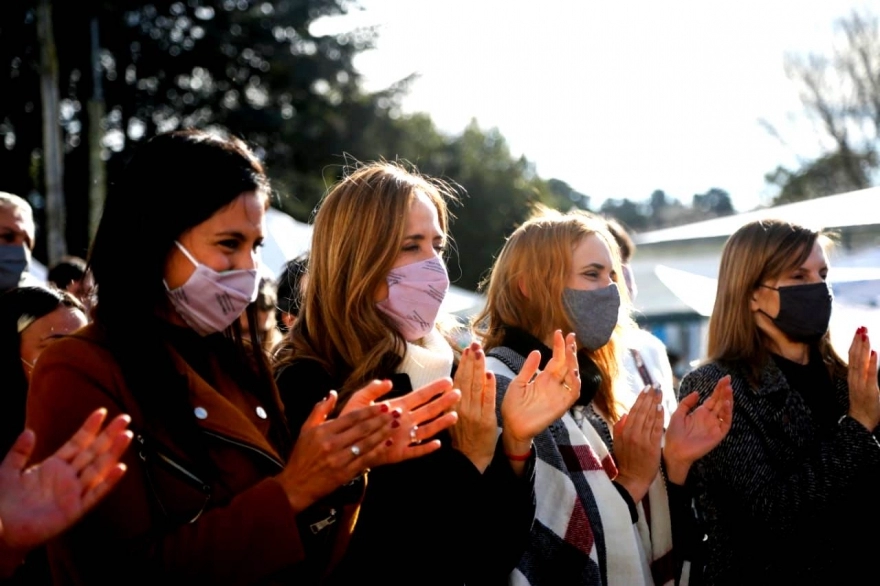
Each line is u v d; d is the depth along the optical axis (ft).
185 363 7.24
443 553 8.36
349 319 9.34
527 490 8.70
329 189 9.95
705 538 11.35
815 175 83.87
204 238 7.26
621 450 10.58
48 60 52.21
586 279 11.05
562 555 9.62
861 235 18.94
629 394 12.31
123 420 5.79
